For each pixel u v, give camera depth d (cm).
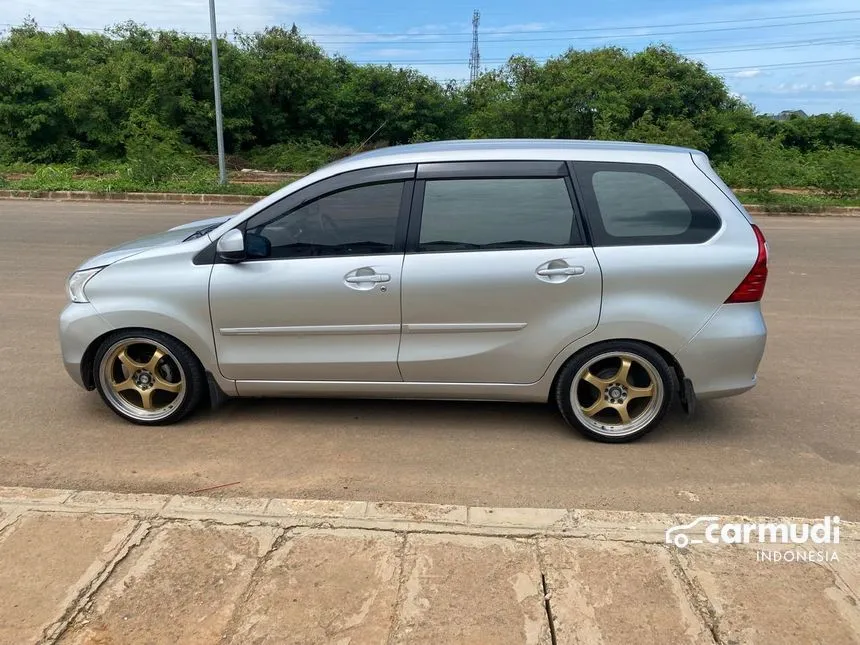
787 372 537
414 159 393
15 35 2891
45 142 2419
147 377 418
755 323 387
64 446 396
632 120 2522
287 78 2745
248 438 409
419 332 392
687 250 380
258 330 398
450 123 2919
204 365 408
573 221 385
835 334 645
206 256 399
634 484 361
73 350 410
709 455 395
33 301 712
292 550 280
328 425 427
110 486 354
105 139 2419
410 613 247
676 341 383
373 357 398
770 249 1127
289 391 414
